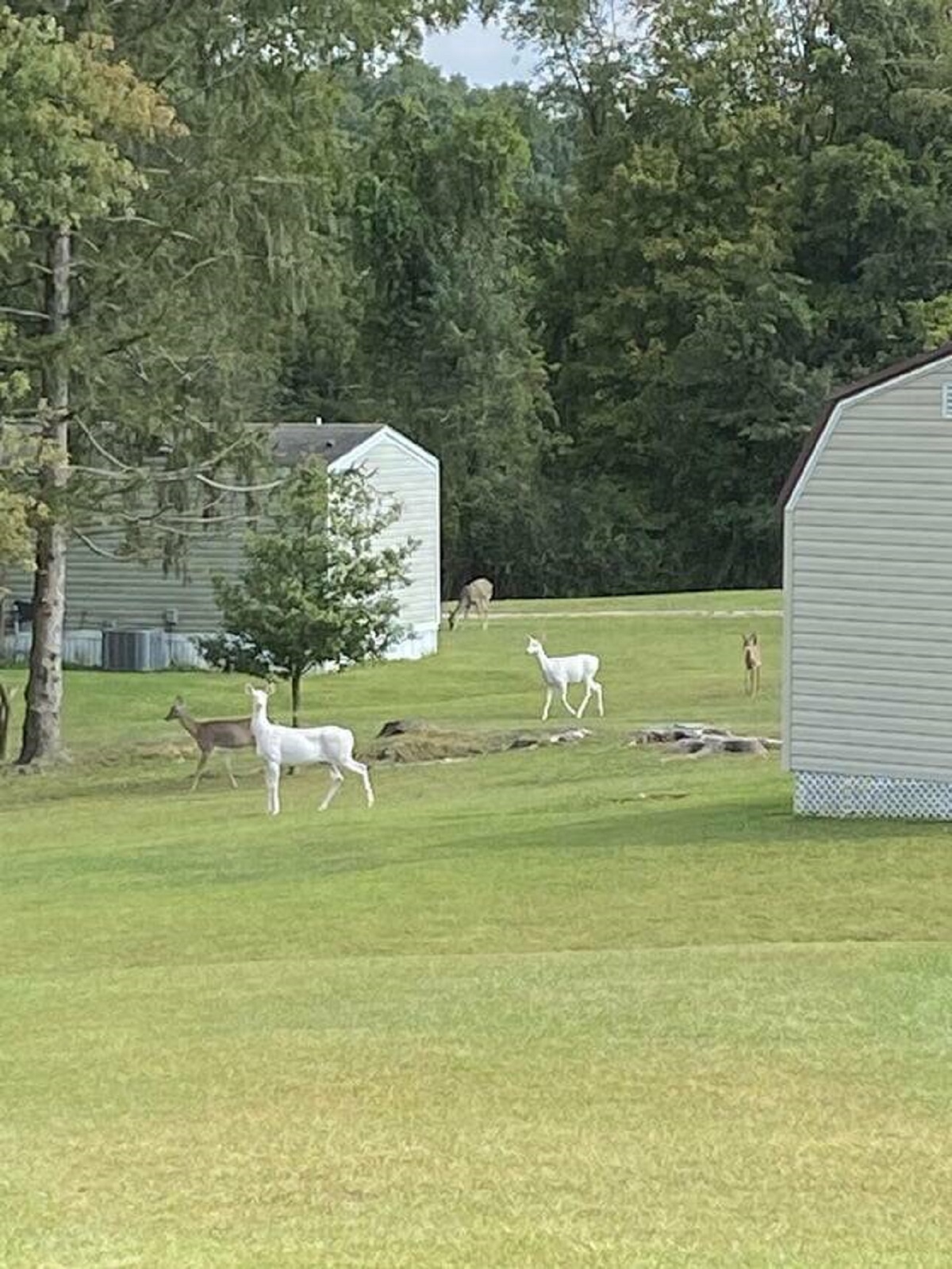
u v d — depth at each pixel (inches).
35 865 980.6
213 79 1395.2
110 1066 531.5
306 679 1831.9
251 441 1428.4
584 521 3122.5
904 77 3073.3
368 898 831.7
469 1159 422.6
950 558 919.7
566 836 946.7
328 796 1130.0
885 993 578.9
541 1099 470.0
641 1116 452.8
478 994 601.3
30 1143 454.9
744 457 3132.4
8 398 1302.9
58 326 1391.5
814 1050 508.4
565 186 3750.0
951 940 718.5
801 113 3159.5
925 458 921.5
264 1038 553.6
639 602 2507.4
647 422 3176.7
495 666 1883.6
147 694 1795.0
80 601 2064.5
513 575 3122.5
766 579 3142.2
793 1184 399.5
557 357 3348.9
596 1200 391.2
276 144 1400.1
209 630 2005.4
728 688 1628.9
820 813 962.1
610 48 3329.2
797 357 3063.5
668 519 3176.7
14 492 1315.2
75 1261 364.8
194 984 657.6
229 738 1284.4
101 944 773.9
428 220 3122.5
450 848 938.7
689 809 1005.8
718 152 3157.0
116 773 1401.3
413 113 3161.9
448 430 3063.5
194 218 1381.6
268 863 935.7
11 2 1310.3
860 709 947.3
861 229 3053.6
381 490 1958.7
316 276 1467.8
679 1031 532.4
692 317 3164.4
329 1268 354.9
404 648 1985.7
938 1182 400.8
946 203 3009.4
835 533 945.5
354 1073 503.8
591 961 666.8
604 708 1544.0
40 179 1214.9
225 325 1414.9
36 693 1454.2
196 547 2000.5
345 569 1389.0
